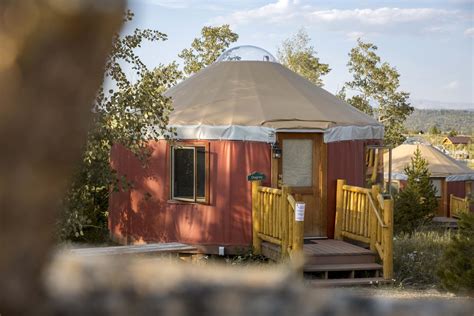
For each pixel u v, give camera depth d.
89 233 14.67
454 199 23.91
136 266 1.31
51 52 0.98
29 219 1.00
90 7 1.00
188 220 12.86
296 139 12.50
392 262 10.55
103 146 9.88
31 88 0.97
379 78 38.12
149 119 10.47
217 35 32.56
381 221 10.70
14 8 0.96
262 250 11.94
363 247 11.42
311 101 13.34
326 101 13.77
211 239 12.59
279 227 11.12
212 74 14.09
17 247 0.99
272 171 12.27
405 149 27.92
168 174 13.12
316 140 12.57
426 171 21.36
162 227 13.23
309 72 39.28
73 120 1.01
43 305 1.05
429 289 9.84
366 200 11.34
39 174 0.99
